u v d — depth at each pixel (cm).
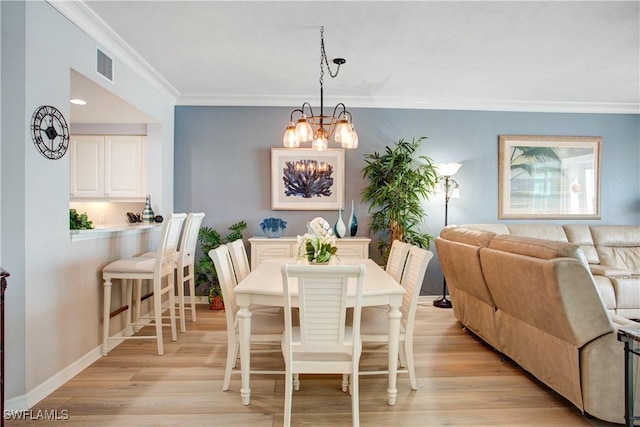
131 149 416
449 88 417
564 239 444
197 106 452
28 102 208
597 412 190
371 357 287
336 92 432
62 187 238
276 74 373
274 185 453
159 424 194
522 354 248
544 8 248
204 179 453
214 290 421
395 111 466
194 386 236
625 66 352
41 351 220
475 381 245
